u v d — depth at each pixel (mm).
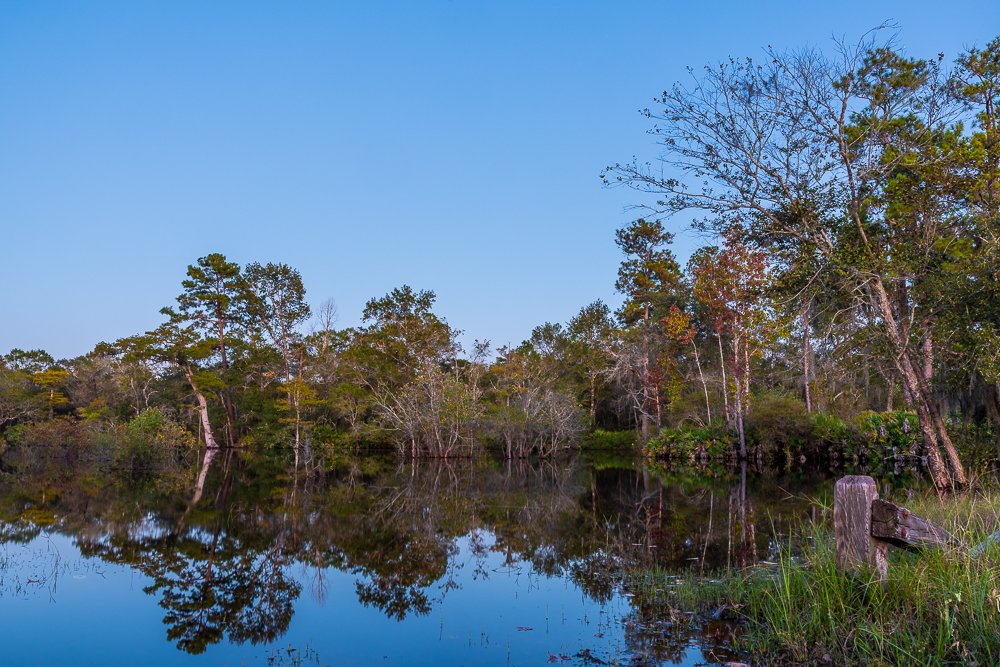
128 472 29266
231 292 45344
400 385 44125
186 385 46500
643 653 5820
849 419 27969
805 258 13930
